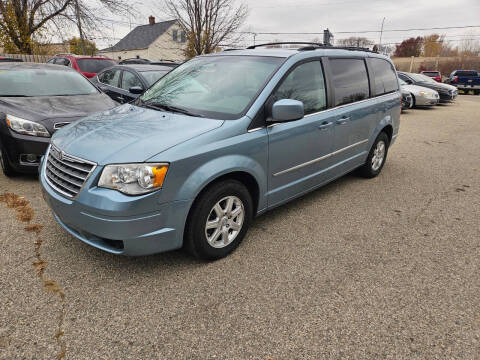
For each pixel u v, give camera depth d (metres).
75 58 10.71
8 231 3.23
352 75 4.23
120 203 2.31
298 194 3.69
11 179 4.53
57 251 2.94
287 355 2.01
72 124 3.25
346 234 3.46
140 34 40.25
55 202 2.62
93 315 2.26
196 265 2.84
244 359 1.97
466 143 7.84
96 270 2.72
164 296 2.46
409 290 2.61
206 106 3.15
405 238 3.42
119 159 2.39
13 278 2.57
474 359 2.01
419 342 2.12
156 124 2.87
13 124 4.21
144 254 2.51
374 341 2.12
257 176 3.01
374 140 4.82
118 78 7.50
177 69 4.03
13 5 16.25
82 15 17.55
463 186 4.97
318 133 3.62
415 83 14.77
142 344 2.05
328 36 9.94
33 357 1.93
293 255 3.05
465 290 2.63
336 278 2.73
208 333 2.15
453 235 3.50
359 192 4.62
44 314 2.24
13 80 5.20
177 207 2.51
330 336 2.15
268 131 3.05
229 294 2.51
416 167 5.91
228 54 3.80
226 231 2.92
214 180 2.74
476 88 24.30
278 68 3.29
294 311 2.36
